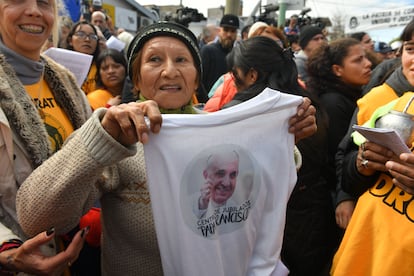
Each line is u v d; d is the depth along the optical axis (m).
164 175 1.08
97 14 5.65
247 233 1.21
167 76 1.27
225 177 1.14
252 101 1.13
